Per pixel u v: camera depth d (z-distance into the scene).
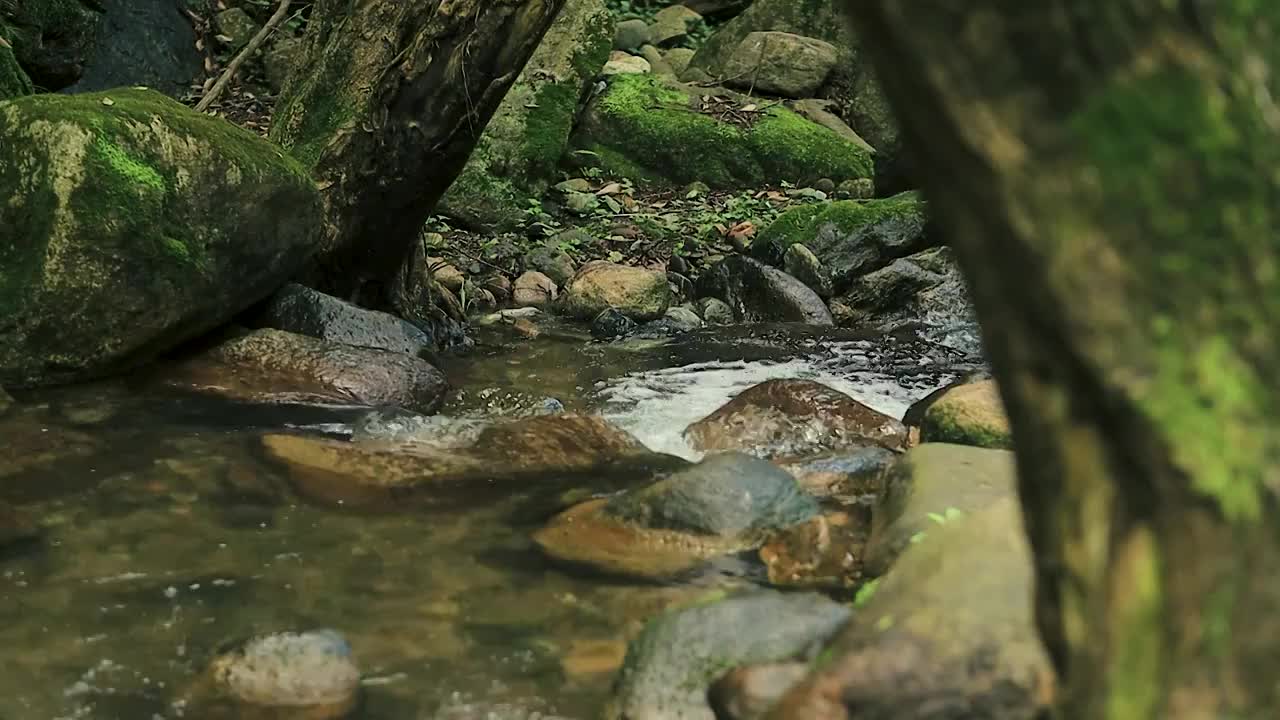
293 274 5.92
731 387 5.92
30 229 5.16
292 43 10.14
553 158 9.26
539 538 3.83
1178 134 1.40
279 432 4.75
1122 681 1.52
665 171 9.97
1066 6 1.38
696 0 13.18
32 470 4.27
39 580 3.43
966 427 4.56
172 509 3.97
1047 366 1.50
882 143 10.89
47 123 5.22
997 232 1.47
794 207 8.75
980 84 1.42
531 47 6.04
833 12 11.59
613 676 2.99
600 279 7.40
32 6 8.87
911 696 2.46
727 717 2.66
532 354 6.51
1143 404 1.44
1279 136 1.43
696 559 3.68
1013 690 2.45
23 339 5.12
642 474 4.46
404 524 3.92
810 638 2.87
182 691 2.86
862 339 7.15
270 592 3.40
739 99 10.85
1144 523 1.49
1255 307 1.43
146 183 5.27
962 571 2.70
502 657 3.07
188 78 9.85
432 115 6.04
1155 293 1.43
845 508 4.10
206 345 5.58
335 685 2.85
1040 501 1.59
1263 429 1.44
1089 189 1.41
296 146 6.36
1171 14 1.39
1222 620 1.46
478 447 4.62
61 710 2.77
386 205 6.23
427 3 6.07
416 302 6.72
